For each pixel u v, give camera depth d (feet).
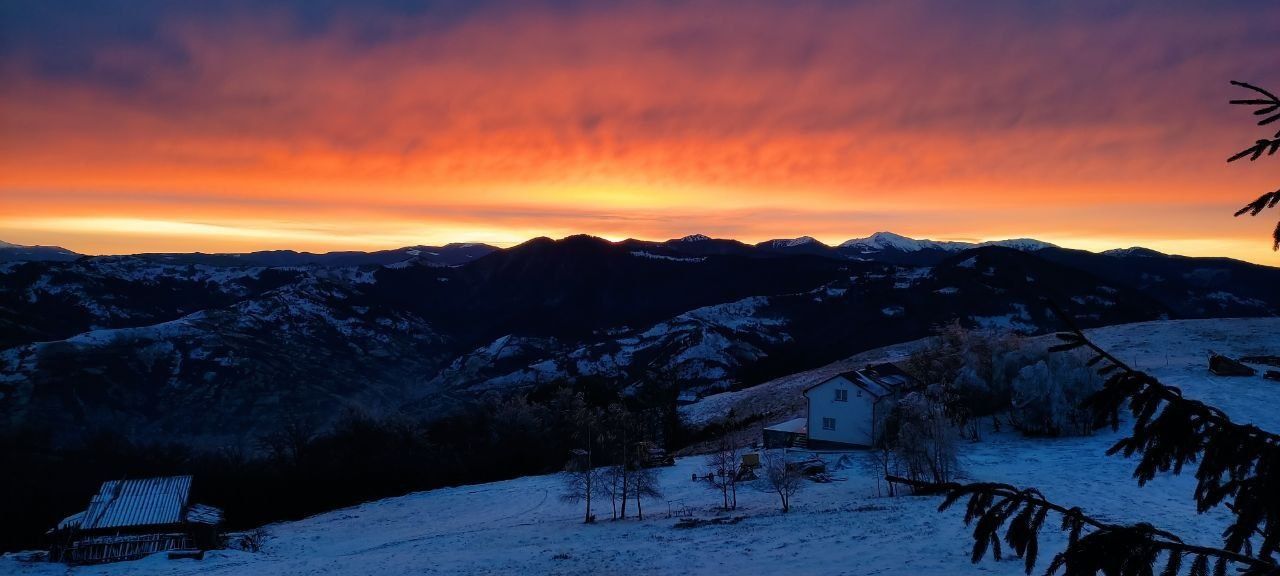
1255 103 19.15
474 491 227.20
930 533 113.50
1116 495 126.41
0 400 526.16
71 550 150.41
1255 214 18.98
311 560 146.00
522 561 127.03
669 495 187.83
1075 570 18.79
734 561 111.75
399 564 133.28
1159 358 271.69
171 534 158.81
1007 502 21.16
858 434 207.82
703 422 357.82
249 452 441.27
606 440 263.49
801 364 586.86
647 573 110.11
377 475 260.21
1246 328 322.96
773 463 191.52
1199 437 18.89
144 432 545.03
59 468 284.00
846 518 132.98
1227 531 19.45
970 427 200.13
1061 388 186.80
